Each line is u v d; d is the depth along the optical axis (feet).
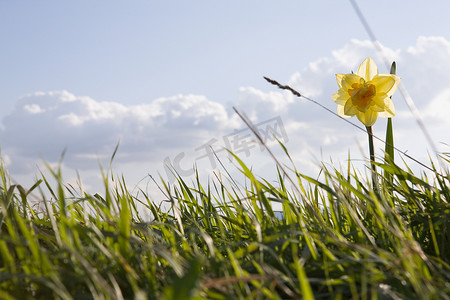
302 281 1.12
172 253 1.60
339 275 1.61
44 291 1.40
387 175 2.25
